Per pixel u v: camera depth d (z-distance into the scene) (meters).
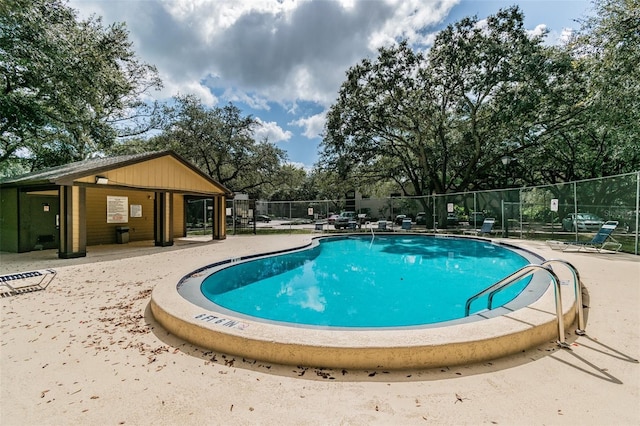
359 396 2.16
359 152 20.42
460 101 17.97
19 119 10.54
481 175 21.33
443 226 18.19
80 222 8.49
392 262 9.45
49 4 10.55
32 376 2.45
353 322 4.73
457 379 2.37
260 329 2.95
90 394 2.20
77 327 3.54
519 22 15.66
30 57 9.70
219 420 1.90
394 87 17.95
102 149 18.19
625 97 9.38
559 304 3.00
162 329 3.48
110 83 13.16
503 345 2.71
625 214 11.83
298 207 30.45
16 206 9.28
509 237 13.70
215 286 6.59
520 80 15.58
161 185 10.76
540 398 2.09
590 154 18.12
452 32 16.78
